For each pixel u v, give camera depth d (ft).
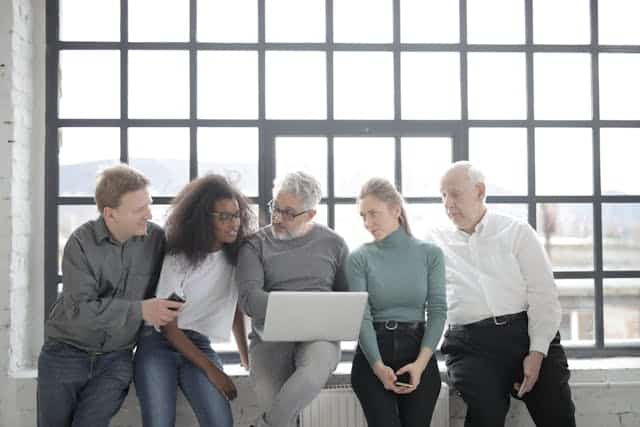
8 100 10.95
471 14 12.29
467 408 10.11
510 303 10.25
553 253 12.33
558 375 9.77
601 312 12.25
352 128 12.09
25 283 11.41
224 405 9.04
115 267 9.13
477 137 12.27
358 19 12.21
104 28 12.02
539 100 12.37
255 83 12.12
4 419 10.77
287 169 12.14
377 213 9.82
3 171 10.93
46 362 8.94
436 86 12.26
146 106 12.04
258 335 9.64
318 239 9.80
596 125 12.35
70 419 9.20
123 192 8.89
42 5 11.79
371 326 9.54
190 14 12.02
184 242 9.30
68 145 11.93
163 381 9.00
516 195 12.28
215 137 12.08
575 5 12.35
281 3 12.13
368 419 9.21
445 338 10.64
